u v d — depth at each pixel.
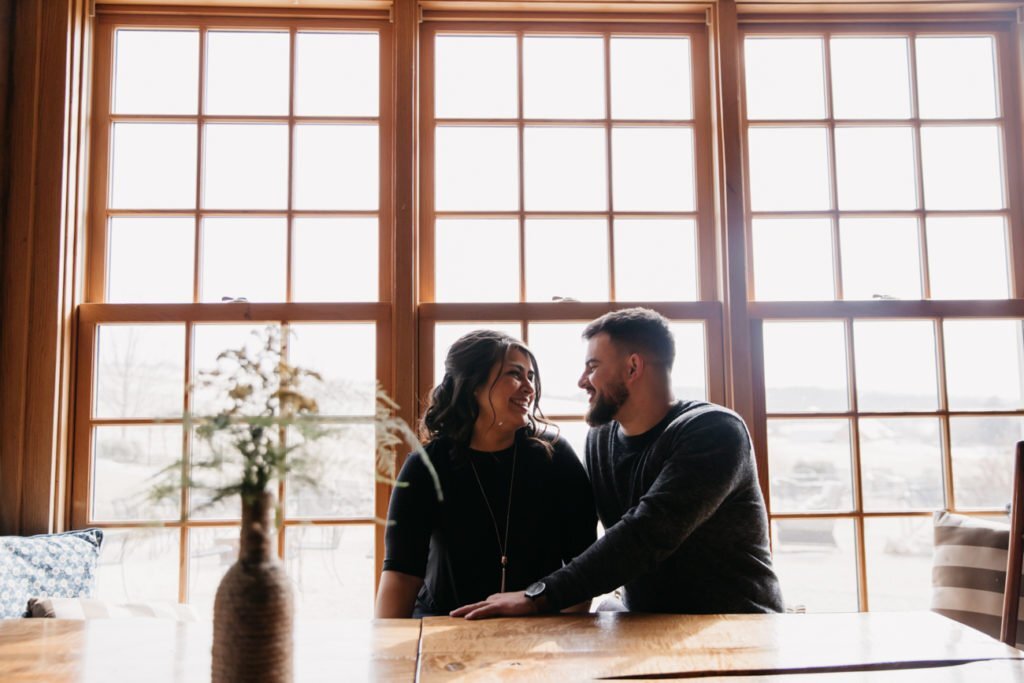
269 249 2.18
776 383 2.20
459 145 2.24
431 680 0.98
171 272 2.15
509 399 1.66
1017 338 2.23
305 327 2.14
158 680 0.99
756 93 2.30
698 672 1.01
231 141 2.20
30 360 1.97
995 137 2.31
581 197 2.25
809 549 2.16
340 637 1.17
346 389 0.99
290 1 2.18
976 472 2.18
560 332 2.19
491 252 2.22
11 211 1.99
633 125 2.27
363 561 2.07
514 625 1.23
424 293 2.19
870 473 2.18
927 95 2.31
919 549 2.16
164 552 2.04
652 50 2.30
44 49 2.04
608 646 1.11
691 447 1.43
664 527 1.34
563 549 1.65
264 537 0.87
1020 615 1.63
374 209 2.21
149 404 2.08
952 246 2.27
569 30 2.28
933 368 2.21
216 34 2.23
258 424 0.87
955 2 2.25
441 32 2.26
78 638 1.18
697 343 2.20
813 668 1.02
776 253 2.25
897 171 2.29
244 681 0.83
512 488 1.65
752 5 2.25
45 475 1.95
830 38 2.31
